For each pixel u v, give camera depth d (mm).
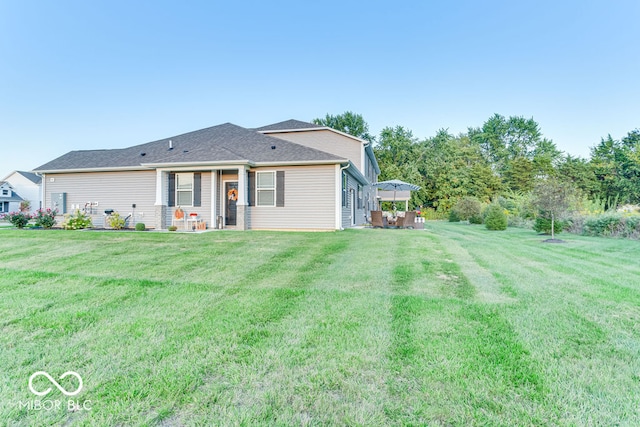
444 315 3658
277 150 13703
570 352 2826
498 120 51531
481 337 3109
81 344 3020
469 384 2365
